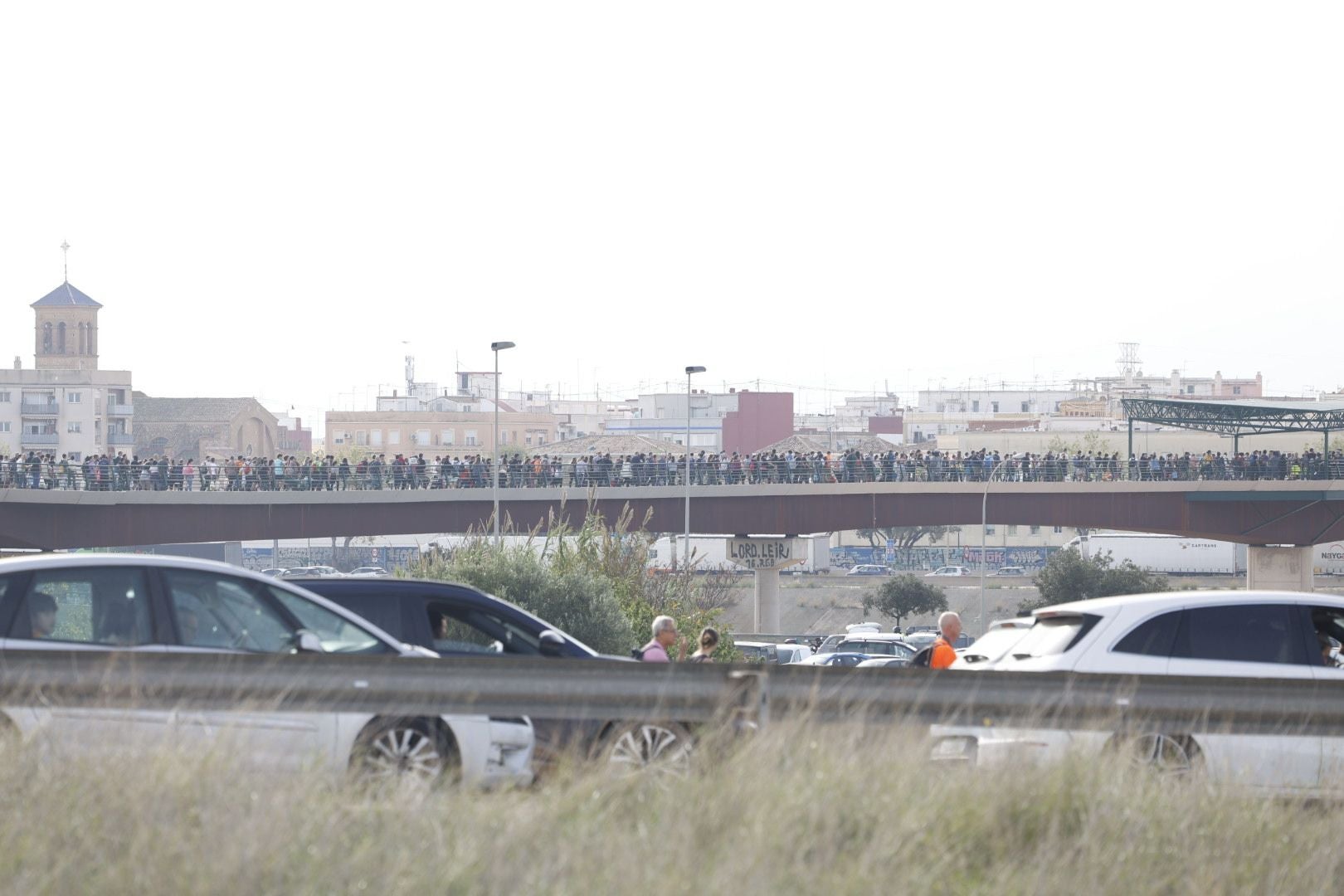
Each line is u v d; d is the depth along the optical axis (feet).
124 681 80.28
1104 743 83.92
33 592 93.04
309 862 62.49
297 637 96.63
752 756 76.07
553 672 84.17
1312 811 82.89
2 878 60.13
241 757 72.69
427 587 120.88
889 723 83.97
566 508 631.56
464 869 62.69
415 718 92.02
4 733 75.15
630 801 73.56
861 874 65.10
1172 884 70.69
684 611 352.08
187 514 575.79
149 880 60.23
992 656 117.91
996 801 74.64
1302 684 90.38
